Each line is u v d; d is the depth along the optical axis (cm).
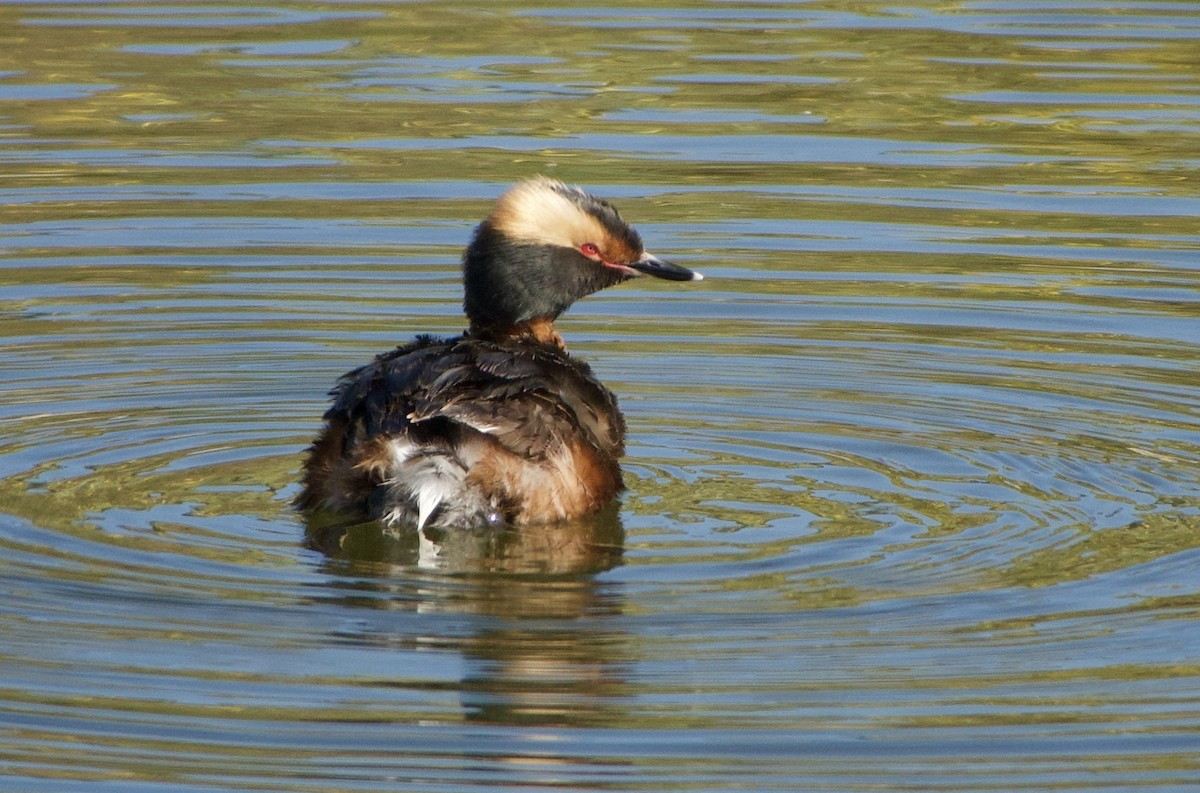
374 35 2456
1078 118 2117
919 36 2447
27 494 1177
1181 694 911
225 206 1850
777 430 1340
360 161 1973
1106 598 1023
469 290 1316
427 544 1107
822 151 2020
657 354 1517
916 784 835
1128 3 2617
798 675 930
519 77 2267
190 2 2617
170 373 1455
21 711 885
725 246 1756
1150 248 1748
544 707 898
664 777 838
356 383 1162
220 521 1137
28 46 2358
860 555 1088
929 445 1304
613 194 1875
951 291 1653
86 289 1644
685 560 1080
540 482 1121
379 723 881
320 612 998
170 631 970
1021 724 884
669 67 2306
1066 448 1293
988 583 1043
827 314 1605
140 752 855
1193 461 1260
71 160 1969
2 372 1445
